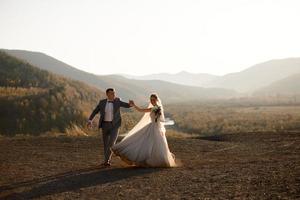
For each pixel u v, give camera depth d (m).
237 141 17.75
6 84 82.44
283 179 8.34
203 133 53.06
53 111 43.44
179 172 10.08
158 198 7.59
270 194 7.27
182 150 14.94
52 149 15.26
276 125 51.41
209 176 9.26
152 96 11.55
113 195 8.06
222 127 54.19
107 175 10.15
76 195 8.23
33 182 9.65
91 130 29.77
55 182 9.55
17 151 14.72
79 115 43.66
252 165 10.55
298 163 10.30
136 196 7.86
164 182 8.94
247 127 52.31
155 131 11.28
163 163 11.02
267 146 15.57
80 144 16.58
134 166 11.41
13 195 8.52
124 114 68.00
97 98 80.81
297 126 48.16
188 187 8.30
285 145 15.56
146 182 9.05
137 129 11.55
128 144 11.26
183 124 62.75
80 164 12.04
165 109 128.25
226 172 9.63
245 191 7.61
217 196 7.41
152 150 11.12
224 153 14.00
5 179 10.05
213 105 166.75
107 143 11.70
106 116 11.70
